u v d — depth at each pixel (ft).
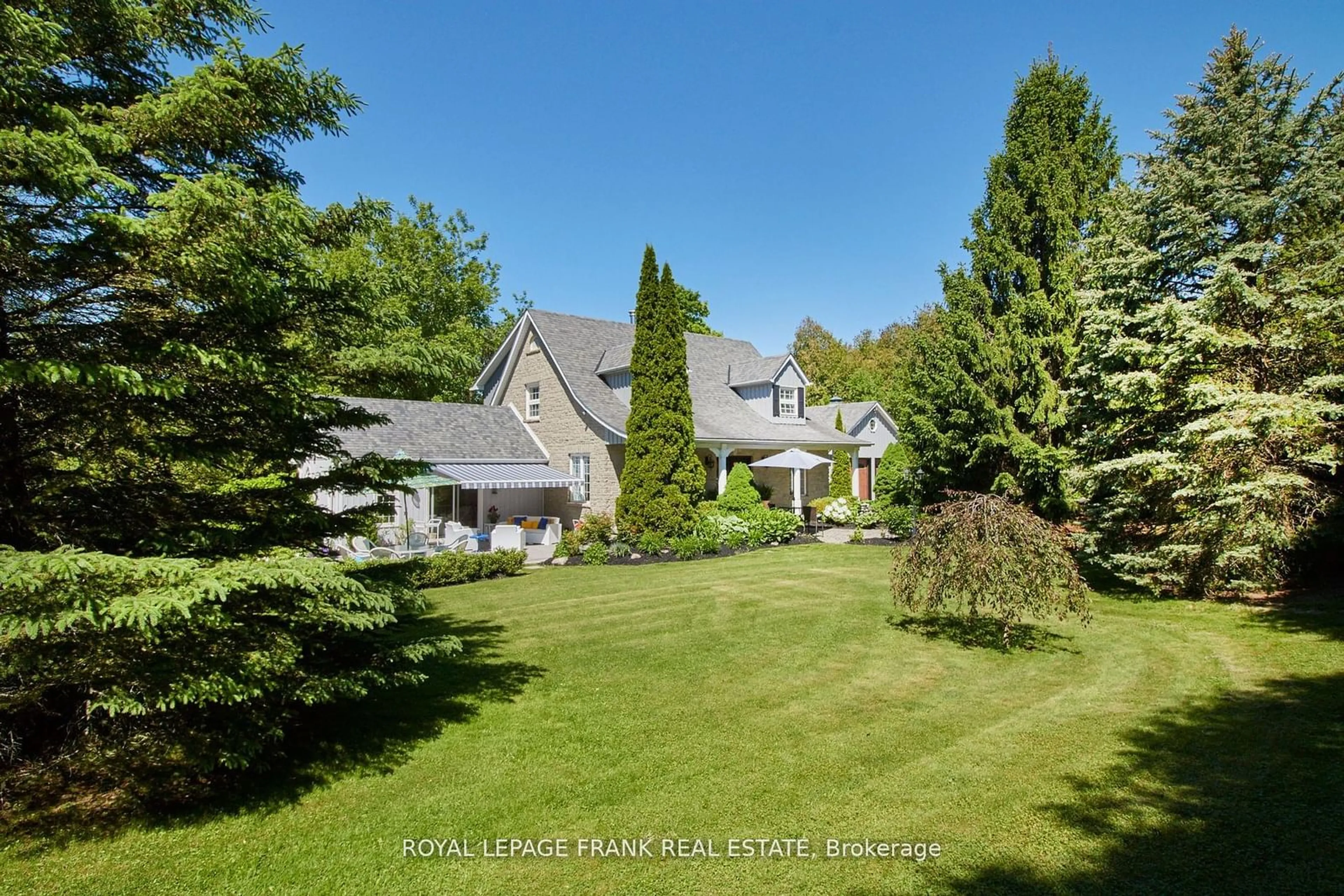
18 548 20.42
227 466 24.36
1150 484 48.34
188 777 22.31
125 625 17.71
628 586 59.36
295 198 20.42
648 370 79.77
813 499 122.93
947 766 22.82
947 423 71.67
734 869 17.17
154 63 23.65
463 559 63.67
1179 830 18.15
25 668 18.37
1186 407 47.55
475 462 96.63
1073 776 21.71
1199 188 47.62
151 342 20.31
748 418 106.11
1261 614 42.70
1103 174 68.39
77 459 22.63
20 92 17.24
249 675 19.61
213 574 17.48
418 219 147.13
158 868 17.54
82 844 18.72
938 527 36.99
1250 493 42.11
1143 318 47.44
